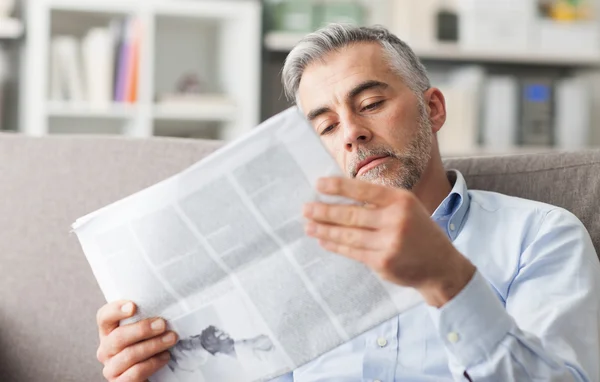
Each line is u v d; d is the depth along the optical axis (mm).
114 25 3176
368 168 1255
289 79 1352
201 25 3531
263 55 3377
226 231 909
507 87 3590
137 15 3201
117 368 989
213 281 941
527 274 1124
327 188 801
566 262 1109
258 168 872
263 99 3404
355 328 915
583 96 3627
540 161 1354
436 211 1273
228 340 964
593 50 3646
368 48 1290
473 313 880
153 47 3234
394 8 3590
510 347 884
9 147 1427
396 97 1277
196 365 991
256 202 885
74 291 1349
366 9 3715
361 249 806
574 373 957
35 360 1342
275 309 932
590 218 1274
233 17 3324
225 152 882
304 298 921
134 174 1379
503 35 3576
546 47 3611
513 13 3572
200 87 3523
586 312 1041
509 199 1265
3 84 3162
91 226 971
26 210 1387
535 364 894
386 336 1173
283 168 865
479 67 3762
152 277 955
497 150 3582
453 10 3635
